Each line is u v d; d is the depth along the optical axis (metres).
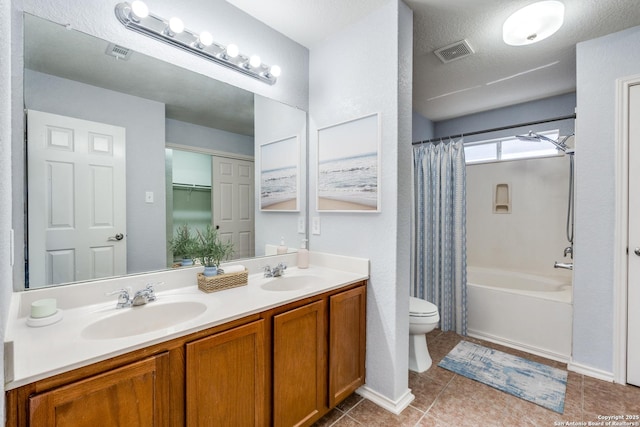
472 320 2.81
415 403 1.83
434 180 2.94
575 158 2.13
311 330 1.54
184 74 1.63
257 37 1.91
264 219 2.03
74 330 1.06
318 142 2.17
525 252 3.42
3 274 0.65
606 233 2.03
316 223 2.21
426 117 3.98
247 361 1.26
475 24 1.98
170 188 1.62
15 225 1.15
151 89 1.53
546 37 1.99
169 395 1.04
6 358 0.73
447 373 2.15
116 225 1.43
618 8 1.77
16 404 0.77
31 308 1.09
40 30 1.21
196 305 1.37
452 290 2.88
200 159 1.73
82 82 1.32
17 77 1.15
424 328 2.19
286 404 1.43
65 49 1.27
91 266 1.35
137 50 1.45
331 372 1.65
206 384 1.13
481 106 3.57
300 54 2.19
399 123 1.76
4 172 0.62
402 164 1.80
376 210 1.83
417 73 2.69
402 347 1.83
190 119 1.69
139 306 1.32
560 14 1.75
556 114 3.25
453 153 2.86
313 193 2.23
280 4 1.77
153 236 1.55
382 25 1.79
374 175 1.84
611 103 2.01
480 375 2.12
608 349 2.04
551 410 1.74
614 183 1.99
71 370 0.84
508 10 1.84
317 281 1.75
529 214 3.39
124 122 1.45
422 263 3.04
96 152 1.37
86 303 1.30
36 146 1.20
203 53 1.66
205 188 1.75
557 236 3.22
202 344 1.11
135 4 1.35
